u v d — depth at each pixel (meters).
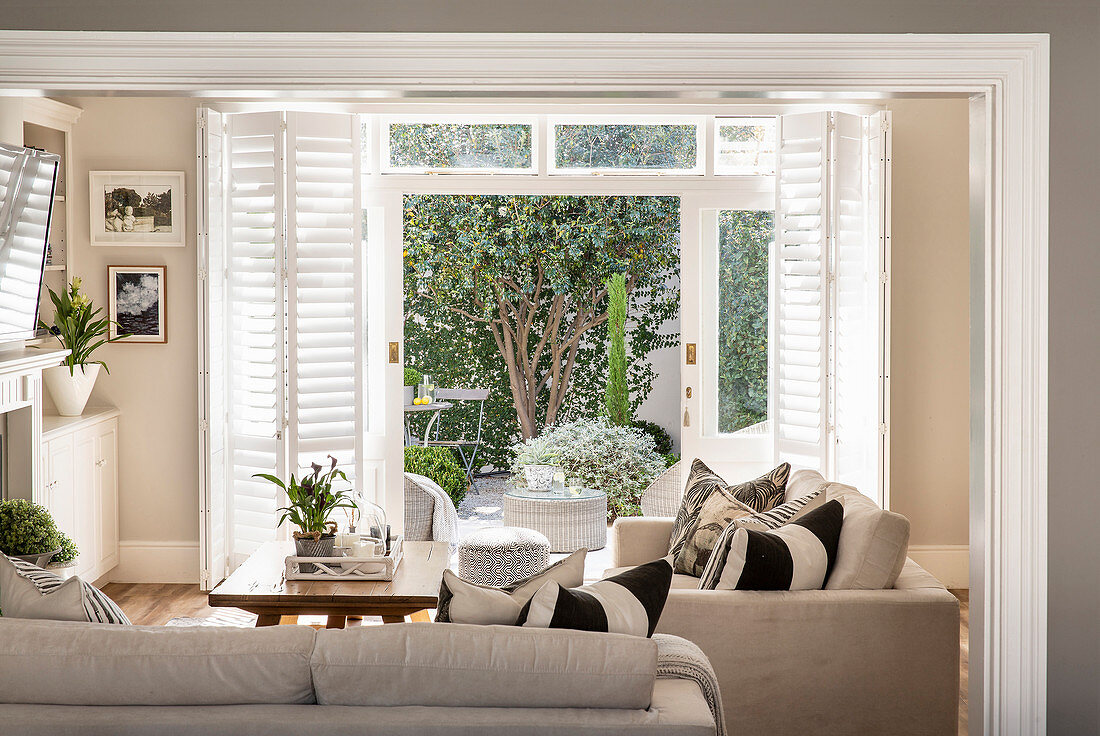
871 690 3.03
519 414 8.84
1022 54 2.81
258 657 2.07
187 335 5.46
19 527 4.02
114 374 5.47
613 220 8.50
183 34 2.79
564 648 2.10
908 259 5.54
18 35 2.77
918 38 2.80
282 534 5.25
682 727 2.04
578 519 6.20
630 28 2.82
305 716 2.02
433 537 5.97
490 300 8.66
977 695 2.95
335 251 5.27
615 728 2.04
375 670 2.06
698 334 5.73
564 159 5.66
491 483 8.69
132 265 5.42
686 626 3.01
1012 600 2.87
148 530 5.54
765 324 5.74
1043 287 2.83
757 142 5.66
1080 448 2.86
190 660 2.05
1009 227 2.83
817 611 3.02
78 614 2.27
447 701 2.08
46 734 1.97
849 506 3.42
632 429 8.16
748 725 3.03
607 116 5.61
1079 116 2.82
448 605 2.36
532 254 8.58
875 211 5.39
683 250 5.70
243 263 5.29
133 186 5.38
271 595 3.70
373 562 3.89
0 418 4.35
